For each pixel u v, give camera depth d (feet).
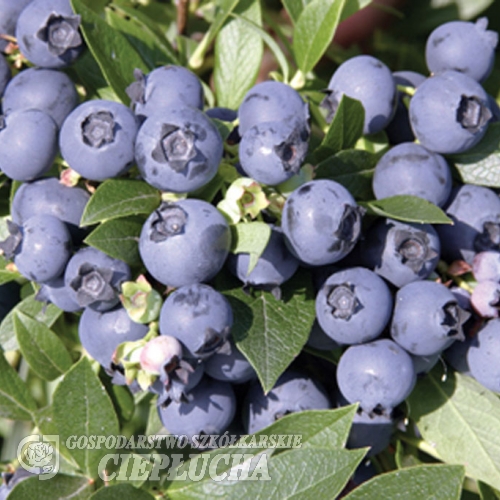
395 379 1.01
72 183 1.03
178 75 1.03
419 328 1.00
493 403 1.07
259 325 1.00
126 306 0.99
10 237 1.00
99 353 1.01
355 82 1.08
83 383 1.04
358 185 1.07
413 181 1.05
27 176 1.03
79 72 1.09
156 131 0.97
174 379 0.96
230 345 0.98
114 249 0.98
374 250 1.02
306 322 1.01
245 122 1.04
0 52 1.09
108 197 0.98
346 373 1.02
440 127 1.04
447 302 1.00
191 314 0.96
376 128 1.08
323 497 0.98
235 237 0.98
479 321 1.04
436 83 1.05
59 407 1.04
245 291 1.00
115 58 1.09
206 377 1.04
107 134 0.98
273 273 1.00
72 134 0.98
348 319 1.00
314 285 1.03
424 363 1.04
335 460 0.99
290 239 0.98
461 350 1.05
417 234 1.02
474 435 1.07
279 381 1.07
